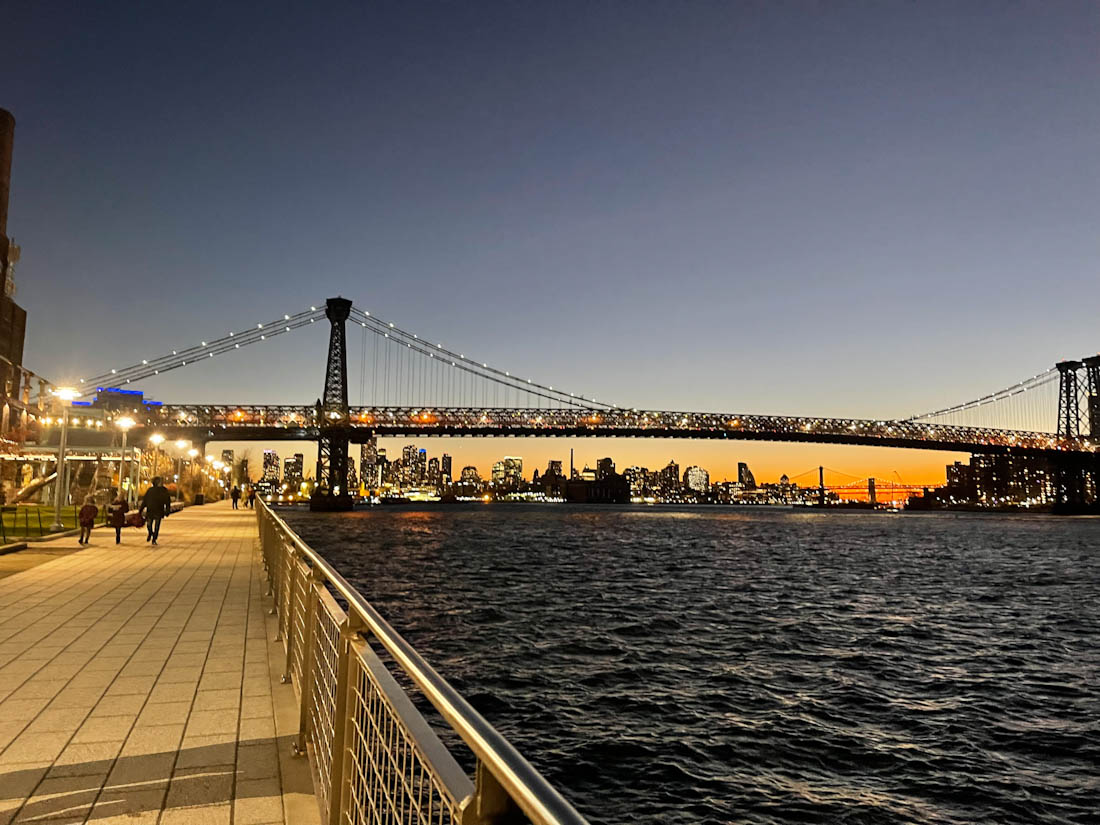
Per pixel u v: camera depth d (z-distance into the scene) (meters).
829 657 18.31
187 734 5.24
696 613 24.69
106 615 10.10
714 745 11.51
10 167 70.94
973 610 28.52
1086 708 14.32
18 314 69.81
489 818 1.66
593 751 11.09
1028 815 9.54
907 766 11.02
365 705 3.08
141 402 110.44
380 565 39.22
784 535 90.44
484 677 14.94
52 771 4.53
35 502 56.16
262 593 12.29
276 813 3.98
